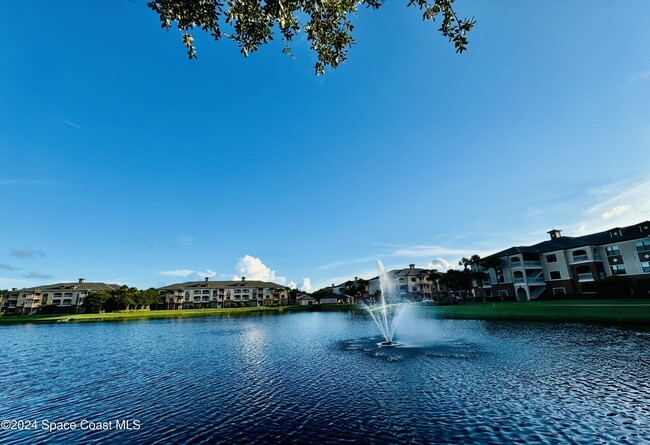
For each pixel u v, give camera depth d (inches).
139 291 5305.1
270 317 3275.1
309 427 471.5
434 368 753.6
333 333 1593.3
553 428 429.1
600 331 1115.3
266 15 308.2
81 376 860.0
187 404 597.6
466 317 1841.8
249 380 742.5
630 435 404.2
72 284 6048.2
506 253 3127.5
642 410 473.7
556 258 2925.7
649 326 1153.4
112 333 2064.5
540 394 554.3
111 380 804.6
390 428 452.8
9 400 658.8
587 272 2723.9
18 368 986.1
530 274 3051.2
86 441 465.1
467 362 792.9
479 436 415.8
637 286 2340.1
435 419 474.0
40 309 5344.5
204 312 4473.4
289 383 701.9
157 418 537.0
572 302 2134.6
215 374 818.2
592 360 749.3
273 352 1107.9
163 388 710.5
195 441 446.6
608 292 2316.7
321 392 627.5
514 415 474.3
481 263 3171.8
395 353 949.8
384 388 629.6
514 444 391.9
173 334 1879.9
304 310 4436.5
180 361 1016.9
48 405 625.3
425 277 4830.2
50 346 1497.3
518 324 1425.9
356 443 416.5
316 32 358.0
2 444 465.7
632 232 2566.4
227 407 571.8
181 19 302.8
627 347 861.2
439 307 2810.0
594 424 436.1
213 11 303.1
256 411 545.6
